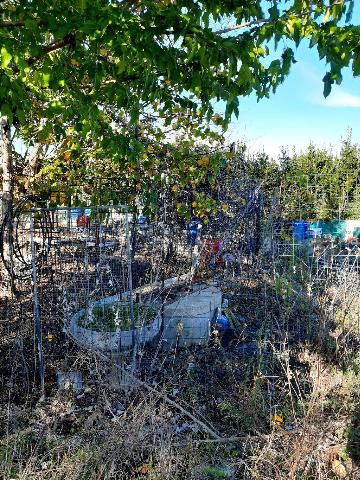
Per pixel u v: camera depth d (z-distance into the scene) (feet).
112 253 15.83
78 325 13.99
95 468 9.34
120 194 21.48
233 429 11.39
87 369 13.61
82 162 21.11
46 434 10.61
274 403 12.06
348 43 8.45
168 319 16.33
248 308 19.31
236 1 9.89
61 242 14.08
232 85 10.05
